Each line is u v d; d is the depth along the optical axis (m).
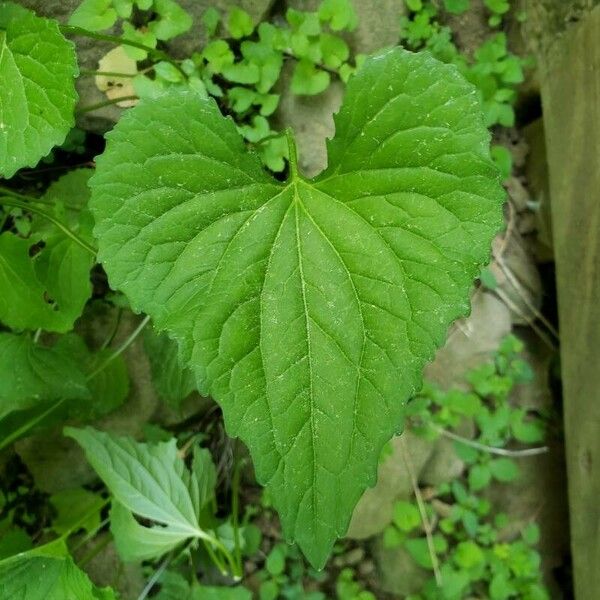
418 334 0.15
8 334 0.23
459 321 0.31
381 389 0.15
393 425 0.15
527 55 0.30
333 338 0.15
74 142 0.27
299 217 0.16
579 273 0.27
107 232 0.15
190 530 0.25
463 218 0.15
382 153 0.15
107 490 0.29
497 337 0.31
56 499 0.28
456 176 0.15
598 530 0.26
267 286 0.15
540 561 0.31
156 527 0.25
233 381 0.15
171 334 0.15
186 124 0.15
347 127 0.16
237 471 0.28
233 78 0.26
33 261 0.23
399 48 0.15
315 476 0.15
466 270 0.15
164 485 0.25
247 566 0.30
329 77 0.27
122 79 0.25
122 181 0.15
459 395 0.30
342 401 0.15
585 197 0.26
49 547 0.23
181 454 0.28
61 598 0.21
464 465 0.31
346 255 0.15
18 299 0.22
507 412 0.31
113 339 0.28
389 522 0.30
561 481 0.32
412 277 0.15
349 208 0.16
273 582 0.29
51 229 0.25
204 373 0.15
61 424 0.28
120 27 0.25
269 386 0.15
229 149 0.15
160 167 0.15
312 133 0.28
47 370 0.23
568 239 0.27
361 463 0.15
